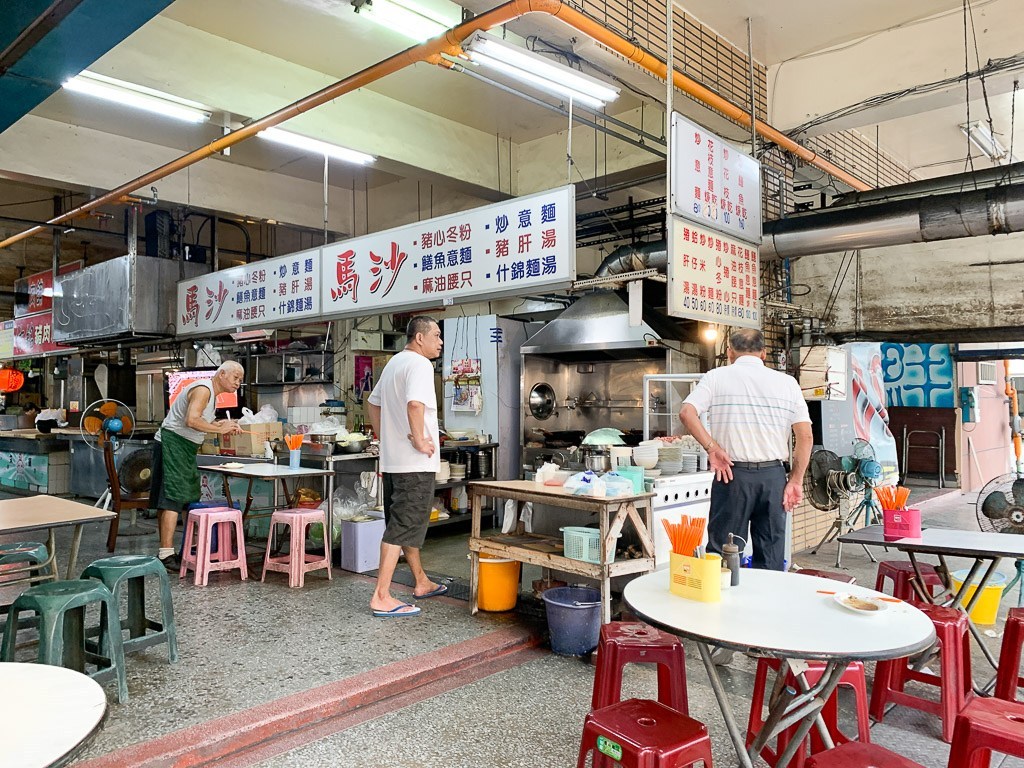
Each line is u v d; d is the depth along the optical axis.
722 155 4.75
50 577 3.75
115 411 7.64
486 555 4.17
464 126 7.85
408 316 9.51
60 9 3.34
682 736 1.78
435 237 5.28
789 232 5.64
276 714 2.78
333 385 9.20
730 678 3.34
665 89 5.13
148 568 3.27
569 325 6.86
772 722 1.90
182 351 9.66
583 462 4.72
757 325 5.12
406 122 7.25
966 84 5.35
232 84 6.04
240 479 6.59
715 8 5.34
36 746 1.15
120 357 11.30
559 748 2.66
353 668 3.26
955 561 5.67
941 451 10.34
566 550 3.74
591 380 7.73
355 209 9.56
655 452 4.34
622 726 1.84
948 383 10.42
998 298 7.55
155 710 2.81
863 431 7.09
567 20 4.04
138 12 3.37
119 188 6.95
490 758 2.59
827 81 6.02
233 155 8.10
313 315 6.36
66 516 3.33
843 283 8.36
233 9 5.56
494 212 4.89
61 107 6.73
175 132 7.41
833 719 2.50
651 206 7.65
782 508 3.46
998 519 4.25
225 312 7.44
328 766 2.54
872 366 7.45
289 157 8.20
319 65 6.54
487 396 7.44
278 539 6.24
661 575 2.31
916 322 7.96
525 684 3.26
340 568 5.28
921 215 5.09
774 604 1.97
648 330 6.27
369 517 5.43
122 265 8.27
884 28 5.68
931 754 2.65
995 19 5.17
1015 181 5.75
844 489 5.99
